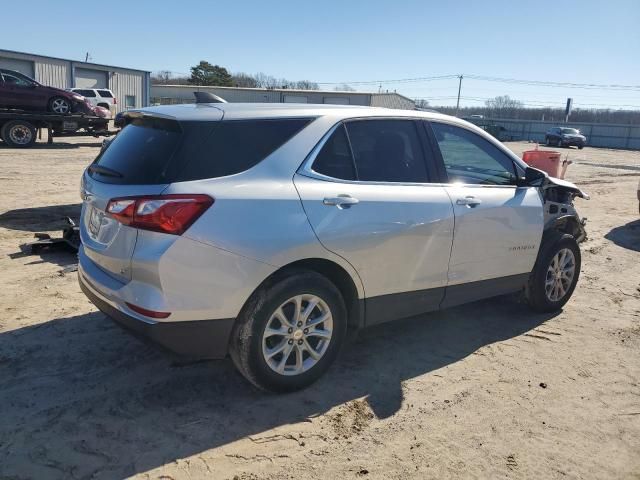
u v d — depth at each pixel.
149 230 2.93
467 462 2.98
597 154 37.16
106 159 3.51
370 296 3.73
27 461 2.79
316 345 3.59
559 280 5.14
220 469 2.82
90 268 3.42
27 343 4.02
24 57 36.12
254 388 3.57
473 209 4.15
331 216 3.38
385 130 3.89
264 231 3.13
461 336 4.62
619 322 5.09
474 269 4.29
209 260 3.00
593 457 3.08
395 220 3.66
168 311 2.96
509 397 3.67
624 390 3.84
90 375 3.63
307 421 3.27
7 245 6.40
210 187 3.04
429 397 3.62
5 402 3.28
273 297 3.23
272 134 3.36
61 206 8.73
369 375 3.87
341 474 2.83
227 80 83.69
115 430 3.08
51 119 19.30
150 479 2.72
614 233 9.24
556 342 4.58
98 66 40.09
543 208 4.88
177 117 3.19
